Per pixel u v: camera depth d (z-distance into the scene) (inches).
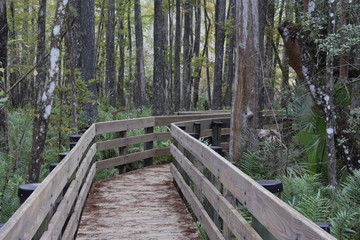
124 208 241.6
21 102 799.7
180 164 263.6
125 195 271.4
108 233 199.3
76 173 198.4
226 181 146.6
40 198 100.5
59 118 358.3
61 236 143.6
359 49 284.4
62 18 248.1
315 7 289.0
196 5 1056.2
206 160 186.1
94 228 205.9
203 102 1280.8
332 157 255.9
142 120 363.3
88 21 504.4
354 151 278.4
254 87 312.5
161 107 794.8
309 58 296.0
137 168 386.3
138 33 941.2
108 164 327.0
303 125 298.7
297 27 300.5
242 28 311.0
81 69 499.2
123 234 198.2
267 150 275.0
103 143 319.3
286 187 220.7
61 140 379.6
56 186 127.7
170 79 1151.0
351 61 305.6
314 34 287.7
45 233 110.0
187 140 237.9
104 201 256.2
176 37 924.0
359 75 294.4
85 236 194.4
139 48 943.0
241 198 124.6
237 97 313.3
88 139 254.8
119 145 337.7
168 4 1063.0
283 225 84.8
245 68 312.0
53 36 245.8
